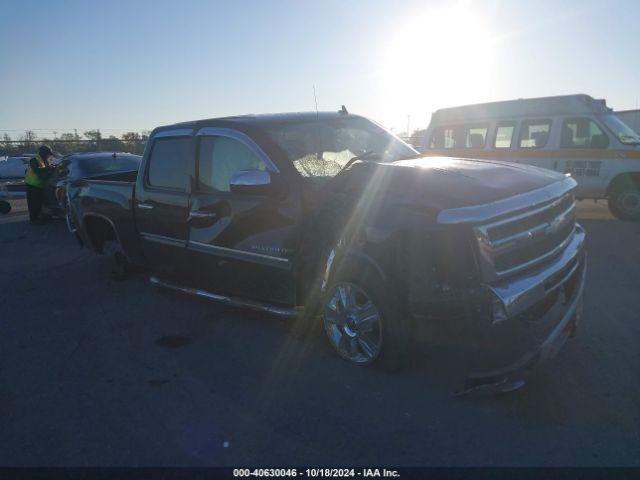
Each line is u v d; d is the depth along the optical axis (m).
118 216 5.78
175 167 5.05
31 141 29.94
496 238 3.12
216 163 4.65
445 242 3.16
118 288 6.30
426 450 2.92
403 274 3.38
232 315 5.19
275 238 4.13
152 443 3.13
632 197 9.61
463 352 3.27
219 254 4.62
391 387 3.60
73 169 10.60
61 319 5.33
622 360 3.82
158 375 4.00
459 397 3.42
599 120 9.85
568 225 3.84
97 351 4.50
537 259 3.38
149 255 5.55
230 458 2.96
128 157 11.57
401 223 3.33
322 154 4.43
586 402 3.30
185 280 5.22
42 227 11.36
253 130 4.38
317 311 4.18
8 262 7.98
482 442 2.96
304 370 3.93
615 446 2.87
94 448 3.11
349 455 2.92
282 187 4.07
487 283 3.06
